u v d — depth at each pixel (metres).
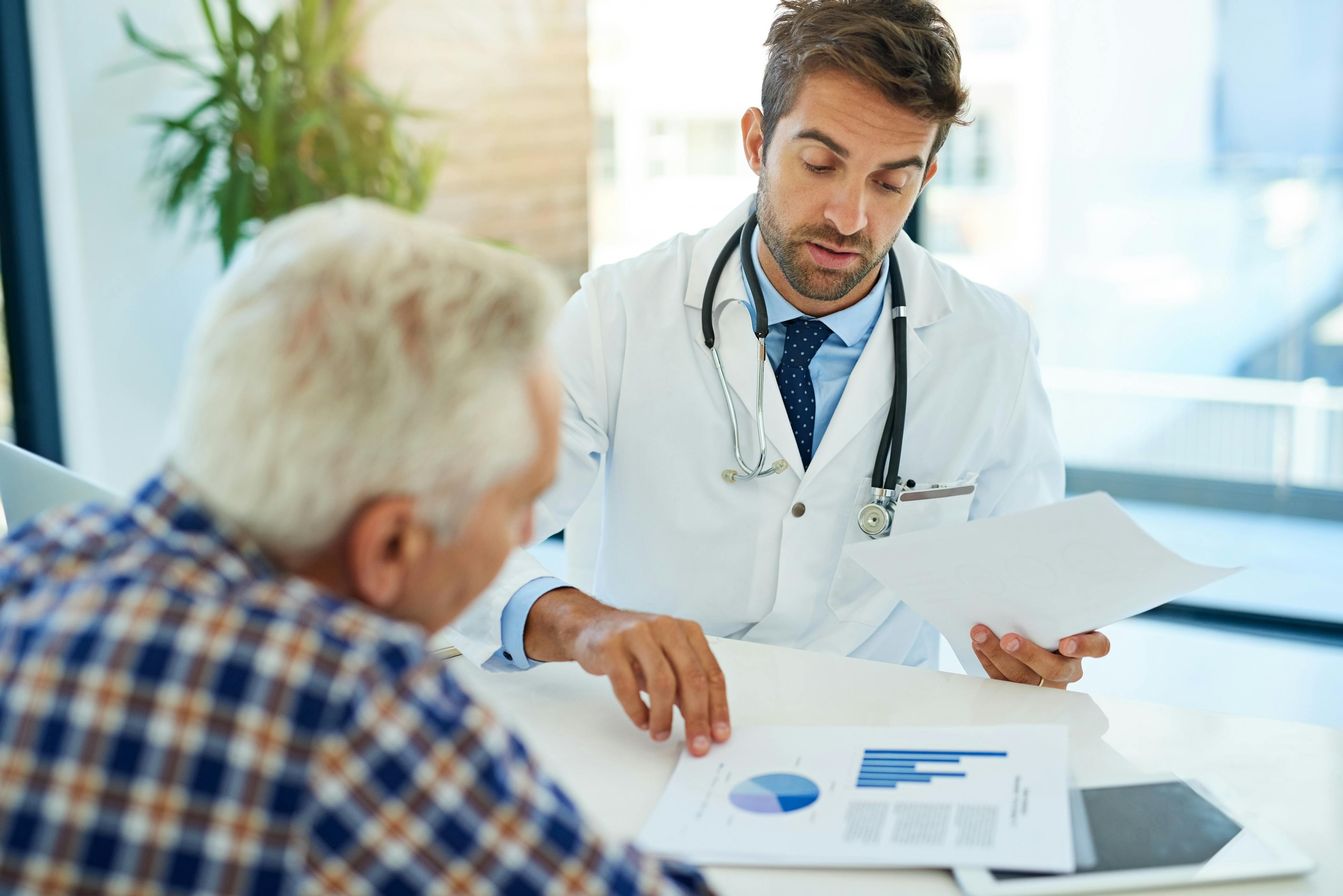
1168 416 2.96
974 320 1.53
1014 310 1.57
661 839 0.87
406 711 0.57
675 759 1.01
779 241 1.37
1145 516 3.05
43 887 0.54
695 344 1.49
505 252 0.65
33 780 0.54
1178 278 2.85
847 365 1.49
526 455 0.63
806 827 0.88
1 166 3.34
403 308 0.59
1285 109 2.66
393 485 0.59
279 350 0.57
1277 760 0.99
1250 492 2.95
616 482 1.53
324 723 0.55
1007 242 2.93
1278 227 2.74
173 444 0.62
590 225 3.29
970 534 1.03
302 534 0.59
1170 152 2.77
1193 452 2.96
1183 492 3.00
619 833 0.89
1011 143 2.86
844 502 1.48
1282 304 2.79
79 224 3.34
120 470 3.54
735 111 3.08
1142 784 0.93
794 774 0.96
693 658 1.04
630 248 3.27
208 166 3.33
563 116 3.25
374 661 0.57
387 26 3.35
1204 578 0.99
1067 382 3.00
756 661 1.21
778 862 0.84
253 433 0.57
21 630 0.58
